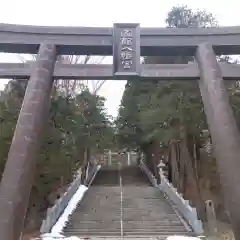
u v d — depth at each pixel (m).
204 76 7.55
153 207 17.39
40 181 16.34
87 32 8.05
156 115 18.81
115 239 13.04
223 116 6.79
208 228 15.03
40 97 7.02
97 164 38.28
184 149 20.41
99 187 23.03
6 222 5.45
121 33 7.68
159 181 24.06
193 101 17.25
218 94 7.14
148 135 23.11
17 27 8.05
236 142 6.46
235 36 8.14
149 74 7.79
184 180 21.23
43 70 7.43
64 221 15.07
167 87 18.88
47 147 16.83
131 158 49.31
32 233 14.39
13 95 16.45
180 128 18.72
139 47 7.65
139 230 14.15
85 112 28.64
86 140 26.39
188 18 23.33
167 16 23.69
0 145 13.72
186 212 15.20
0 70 7.61
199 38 8.13
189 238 12.76
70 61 21.38
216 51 8.31
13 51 8.27
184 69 7.92
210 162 19.47
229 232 14.43
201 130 18.08
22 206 5.79
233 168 6.15
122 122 33.84
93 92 31.44
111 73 7.75
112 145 36.62
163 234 13.76
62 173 18.56
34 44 7.98
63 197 16.58
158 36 8.05
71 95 23.98
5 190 5.79
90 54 8.37
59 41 7.99
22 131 6.48
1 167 13.63
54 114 18.64
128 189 22.11
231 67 8.00
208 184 19.11
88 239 12.99
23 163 6.11
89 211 16.78
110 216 15.90
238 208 5.77
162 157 27.83
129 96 30.20
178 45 8.05
